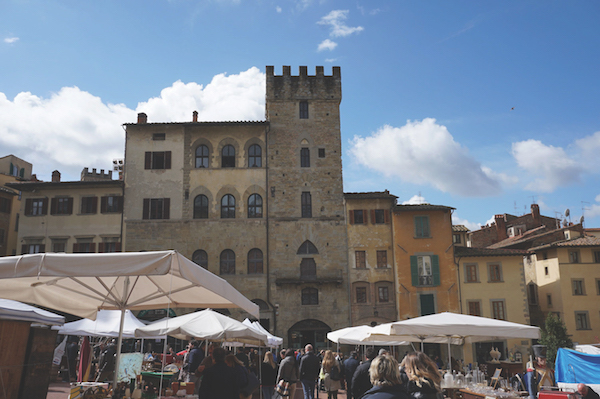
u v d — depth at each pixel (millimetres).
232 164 48219
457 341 19953
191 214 46750
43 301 12266
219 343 24078
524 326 14789
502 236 69875
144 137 48438
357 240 46719
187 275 9172
